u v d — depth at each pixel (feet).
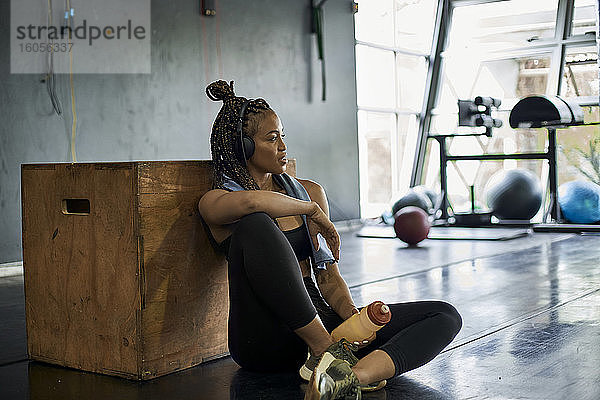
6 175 17.40
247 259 6.24
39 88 17.98
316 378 5.21
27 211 7.80
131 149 20.07
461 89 29.30
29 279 7.85
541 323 9.13
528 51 27.40
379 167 29.37
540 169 27.81
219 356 7.68
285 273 6.21
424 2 29.66
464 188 29.48
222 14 22.50
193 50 21.67
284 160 7.04
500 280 12.96
